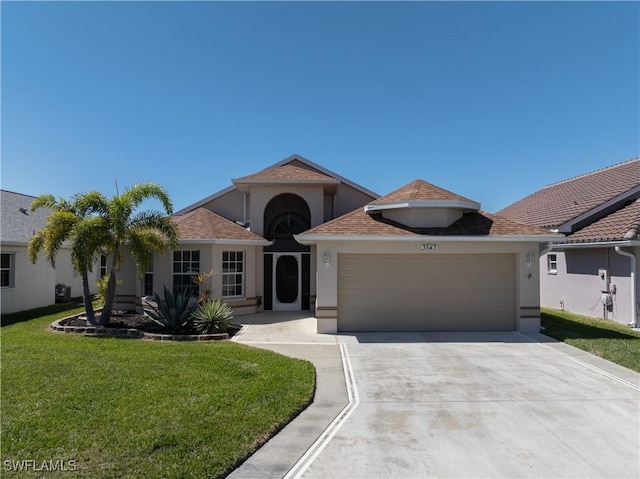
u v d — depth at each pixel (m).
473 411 6.57
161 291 16.17
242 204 21.34
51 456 4.81
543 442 5.51
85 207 13.20
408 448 5.36
